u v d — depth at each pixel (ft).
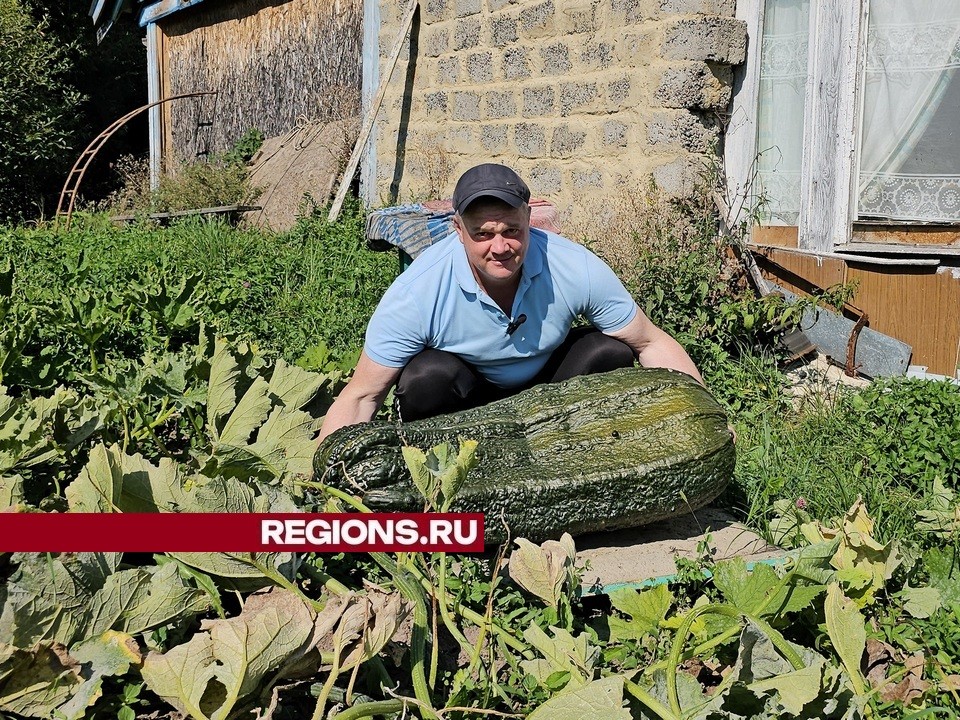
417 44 33.22
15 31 60.70
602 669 8.63
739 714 7.90
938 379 18.30
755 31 21.70
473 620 8.93
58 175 66.74
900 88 19.21
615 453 11.18
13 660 7.07
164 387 12.42
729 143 22.45
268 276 26.43
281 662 7.49
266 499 8.91
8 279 16.31
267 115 50.31
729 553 11.25
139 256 28.48
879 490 13.78
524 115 27.68
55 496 9.66
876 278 19.30
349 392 12.64
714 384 18.25
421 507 10.45
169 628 8.42
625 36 23.38
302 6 45.57
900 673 8.91
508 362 12.94
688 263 19.98
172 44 60.18
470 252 11.44
